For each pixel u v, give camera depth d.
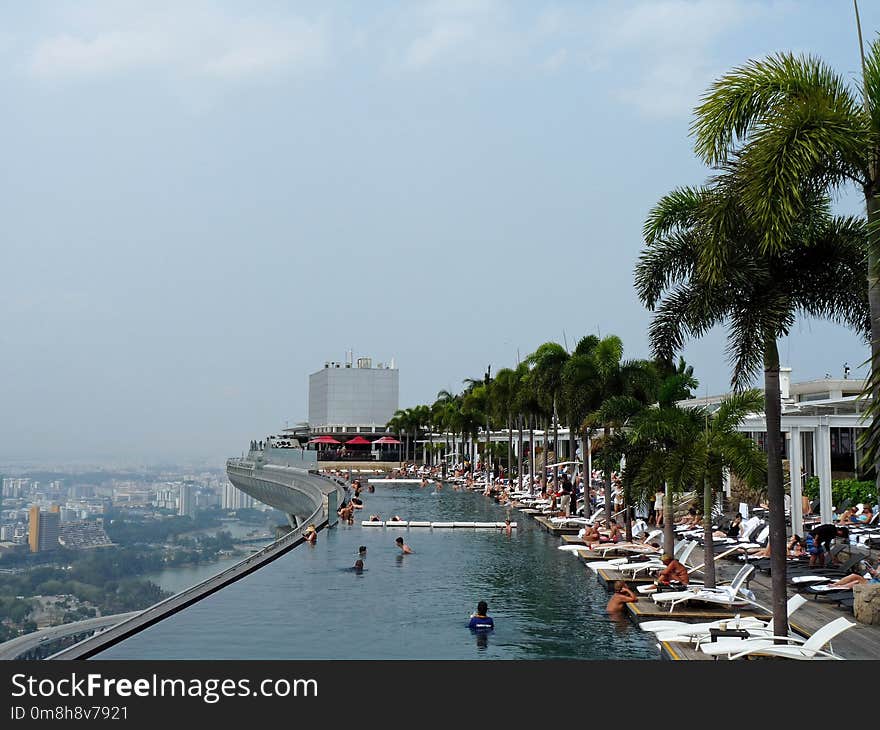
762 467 19.62
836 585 19.31
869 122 11.32
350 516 44.72
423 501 60.38
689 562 26.20
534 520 45.75
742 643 13.40
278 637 17.38
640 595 21.05
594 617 19.47
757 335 13.65
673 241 16.17
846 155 11.23
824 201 13.49
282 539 33.50
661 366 16.30
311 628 18.28
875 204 11.38
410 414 117.12
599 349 35.53
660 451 23.02
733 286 13.98
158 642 16.89
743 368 13.88
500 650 16.27
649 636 17.41
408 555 31.17
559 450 70.12
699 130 12.64
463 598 22.08
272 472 90.19
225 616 19.64
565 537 35.09
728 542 27.78
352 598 22.14
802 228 13.88
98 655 15.74
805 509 34.16
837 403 24.86
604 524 34.12
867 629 16.31
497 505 56.59
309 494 61.75
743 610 18.50
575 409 35.81
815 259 14.27
